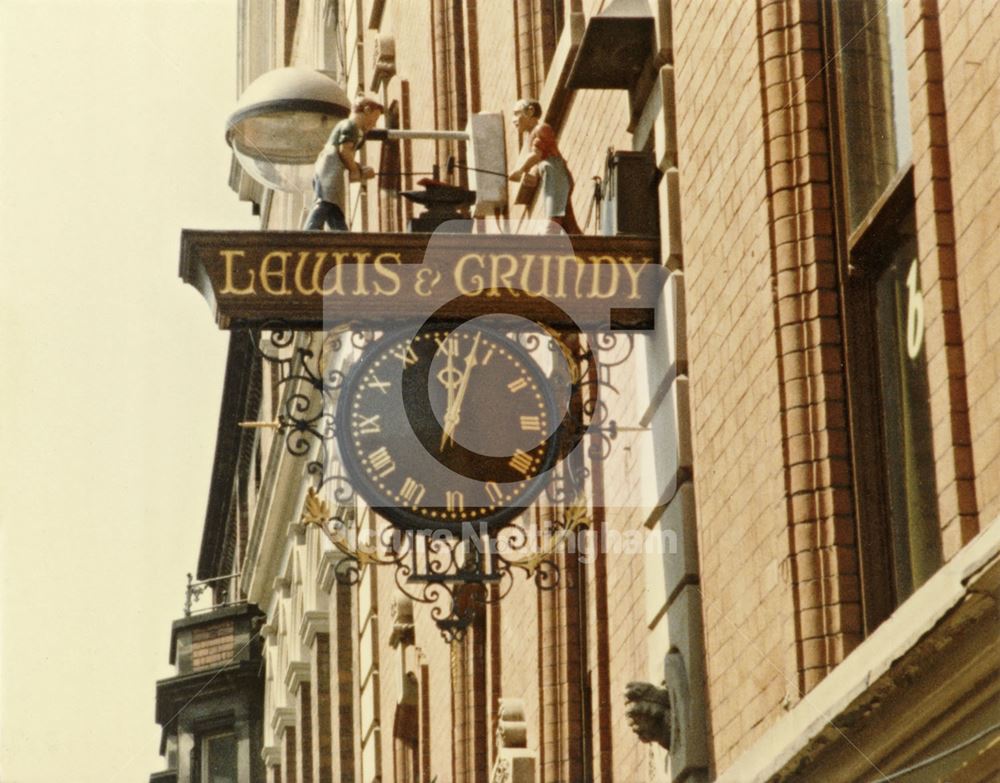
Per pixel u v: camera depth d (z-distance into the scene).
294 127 14.31
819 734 10.34
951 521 9.28
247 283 12.73
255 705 45.81
